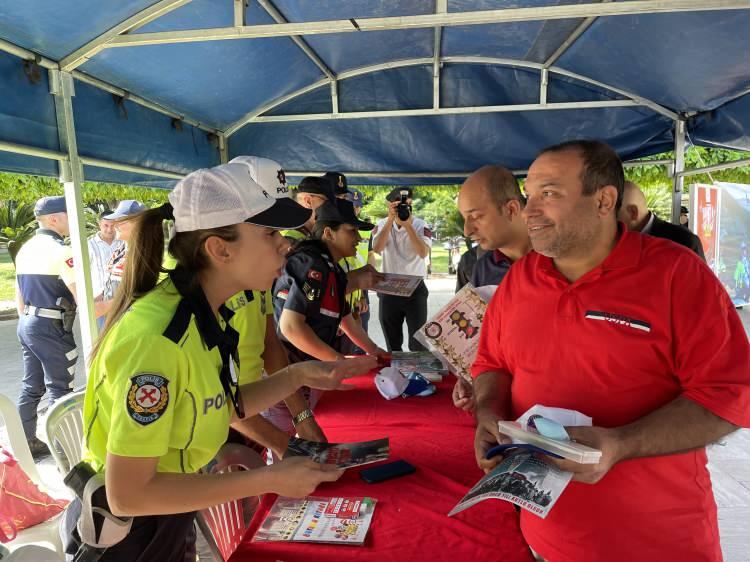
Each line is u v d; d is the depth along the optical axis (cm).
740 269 829
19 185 1080
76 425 220
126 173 373
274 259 121
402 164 532
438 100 495
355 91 509
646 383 115
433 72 498
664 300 113
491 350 152
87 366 127
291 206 122
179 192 116
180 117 428
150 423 102
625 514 116
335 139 527
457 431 199
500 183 215
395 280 278
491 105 502
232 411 147
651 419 108
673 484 115
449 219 2169
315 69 458
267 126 523
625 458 104
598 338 117
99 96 333
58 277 390
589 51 410
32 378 403
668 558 116
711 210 769
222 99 434
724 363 108
